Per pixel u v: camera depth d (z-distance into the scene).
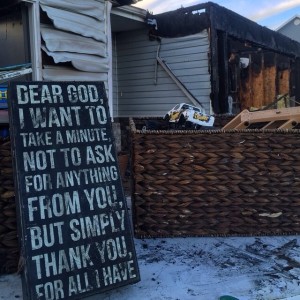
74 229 2.59
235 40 8.27
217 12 7.28
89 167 2.78
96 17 6.21
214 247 3.47
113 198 2.79
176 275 2.97
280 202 3.66
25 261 2.40
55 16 5.59
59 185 2.63
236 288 2.79
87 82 2.96
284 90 11.26
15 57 5.66
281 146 3.60
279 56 11.12
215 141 3.55
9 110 2.64
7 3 5.40
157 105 8.19
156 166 3.54
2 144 2.88
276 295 2.70
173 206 3.60
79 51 5.99
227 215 3.65
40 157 2.63
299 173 3.64
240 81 9.65
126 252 2.72
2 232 2.93
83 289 2.51
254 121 4.11
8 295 2.68
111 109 6.61
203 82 7.45
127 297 2.67
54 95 2.80
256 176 3.61
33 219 2.49
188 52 7.59
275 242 3.58
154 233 3.63
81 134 2.82
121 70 8.63
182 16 7.53
